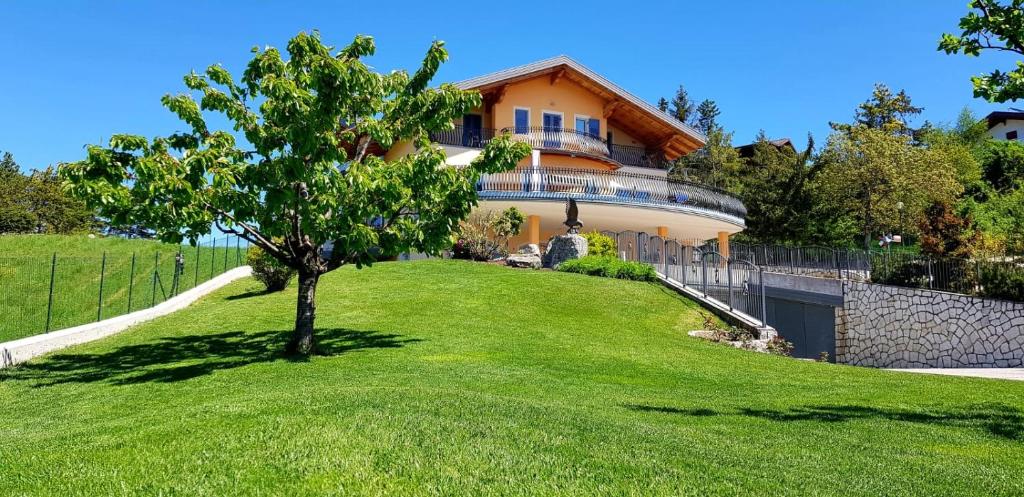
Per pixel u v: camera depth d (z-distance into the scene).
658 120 31.75
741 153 59.25
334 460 4.39
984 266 17.81
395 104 11.46
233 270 26.53
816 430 6.41
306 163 9.53
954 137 58.06
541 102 30.44
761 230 41.16
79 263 29.73
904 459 5.21
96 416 7.11
